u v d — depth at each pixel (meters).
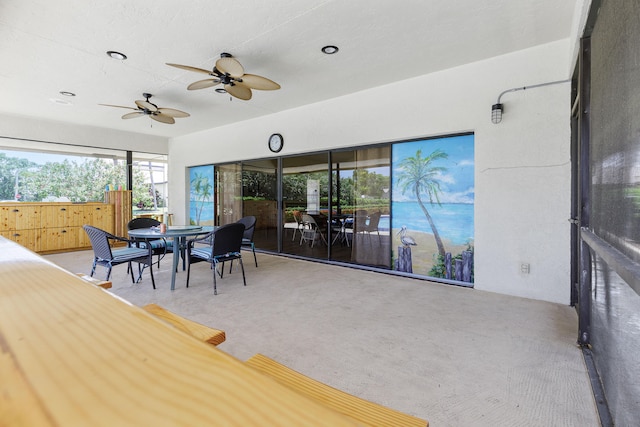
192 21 2.82
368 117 4.55
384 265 4.57
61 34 3.03
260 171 6.29
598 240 1.63
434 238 4.11
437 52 3.42
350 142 4.75
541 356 2.14
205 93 4.70
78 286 0.71
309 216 5.53
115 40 3.15
